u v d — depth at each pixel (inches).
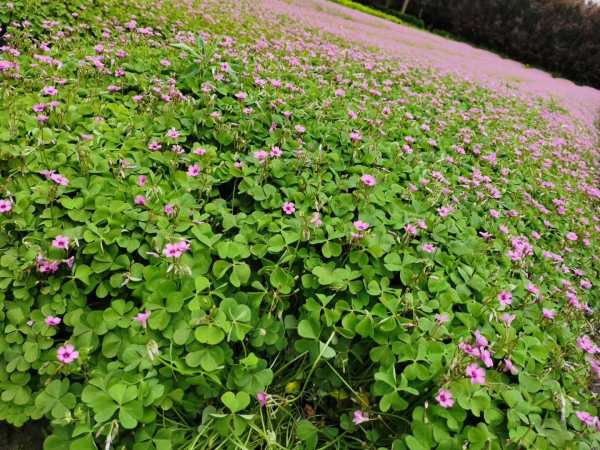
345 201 19.9
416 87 48.2
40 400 13.1
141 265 15.9
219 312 14.4
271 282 16.1
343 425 14.5
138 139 21.6
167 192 19.0
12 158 18.4
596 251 29.2
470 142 34.4
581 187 38.2
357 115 30.0
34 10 38.6
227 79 28.6
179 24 48.9
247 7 76.9
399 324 15.3
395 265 17.3
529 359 15.9
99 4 46.0
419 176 24.8
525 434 13.6
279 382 15.5
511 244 22.6
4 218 16.4
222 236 18.3
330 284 16.1
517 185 31.4
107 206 17.6
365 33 103.8
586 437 14.4
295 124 26.3
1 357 14.4
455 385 13.8
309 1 135.6
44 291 15.2
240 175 20.3
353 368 15.9
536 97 86.8
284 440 14.5
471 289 18.2
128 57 30.5
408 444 12.7
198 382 13.8
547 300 20.3
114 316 14.7
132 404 12.8
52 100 23.5
